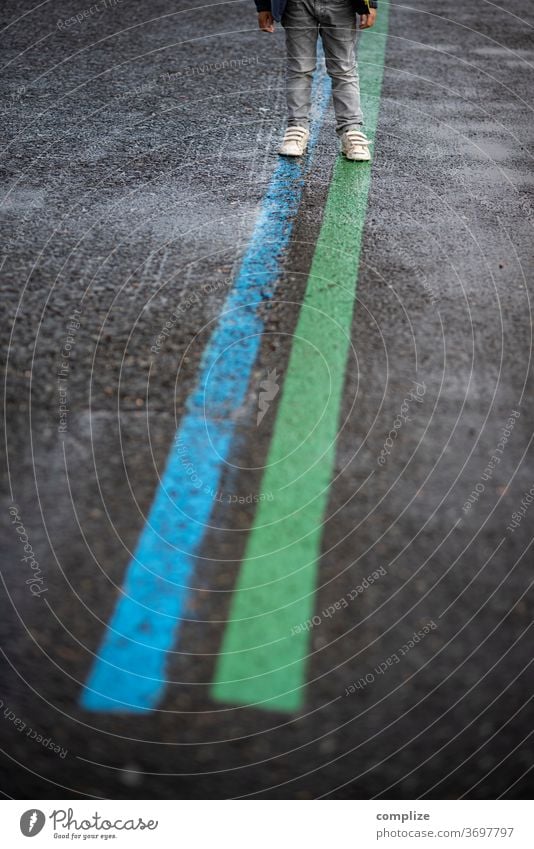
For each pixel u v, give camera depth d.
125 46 5.62
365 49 5.56
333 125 4.30
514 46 5.75
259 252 2.94
